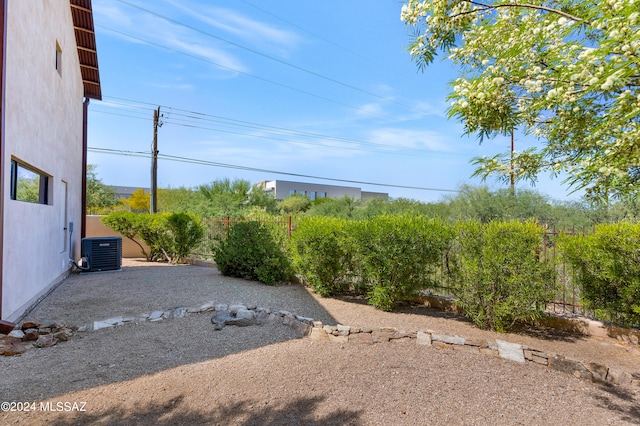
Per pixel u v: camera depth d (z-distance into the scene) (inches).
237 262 315.6
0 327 167.3
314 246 251.4
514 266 182.2
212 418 104.7
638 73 74.0
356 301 248.4
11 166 196.2
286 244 304.7
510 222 196.1
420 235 211.8
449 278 218.4
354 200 978.7
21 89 201.2
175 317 199.5
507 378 132.8
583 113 98.7
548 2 101.1
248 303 229.1
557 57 96.1
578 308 210.4
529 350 151.2
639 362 152.9
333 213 904.9
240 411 108.5
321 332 172.4
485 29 109.7
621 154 87.9
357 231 228.1
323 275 257.3
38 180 255.1
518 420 105.9
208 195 964.0
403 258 211.9
